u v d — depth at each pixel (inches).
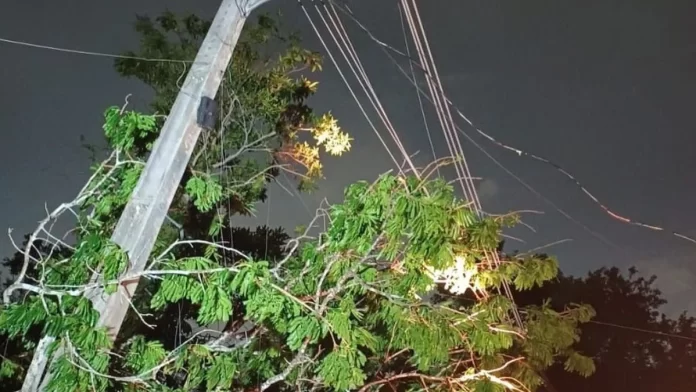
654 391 706.2
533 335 361.7
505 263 312.8
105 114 230.8
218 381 238.5
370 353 319.0
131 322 327.6
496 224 266.1
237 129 377.4
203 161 353.7
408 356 334.3
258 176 379.2
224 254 318.7
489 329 287.4
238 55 380.8
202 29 393.4
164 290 209.6
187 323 361.4
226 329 301.0
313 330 218.2
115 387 234.4
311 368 295.1
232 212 378.0
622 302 726.5
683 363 718.5
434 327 260.2
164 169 218.2
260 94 380.2
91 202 254.8
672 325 721.6
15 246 229.3
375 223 217.6
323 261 247.0
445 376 312.0
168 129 221.1
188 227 363.9
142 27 387.9
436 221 210.7
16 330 197.9
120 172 260.7
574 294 716.7
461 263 261.7
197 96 223.3
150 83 386.6
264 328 274.8
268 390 331.3
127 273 209.9
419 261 239.5
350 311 237.9
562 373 695.1
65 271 239.5
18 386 309.0
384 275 257.3
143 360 234.5
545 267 312.7
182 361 237.5
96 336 201.3
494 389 288.0
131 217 215.2
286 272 261.4
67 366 199.2
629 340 721.6
